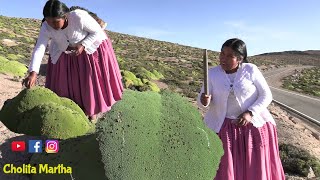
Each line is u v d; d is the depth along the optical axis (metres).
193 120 3.44
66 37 5.14
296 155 9.20
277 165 4.14
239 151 4.01
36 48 5.11
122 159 3.07
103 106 5.40
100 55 5.32
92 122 5.46
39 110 4.88
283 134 12.77
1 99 7.68
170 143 3.24
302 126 17.56
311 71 102.56
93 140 3.81
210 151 3.36
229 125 4.06
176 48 106.94
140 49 81.56
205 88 4.00
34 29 75.75
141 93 3.50
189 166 3.22
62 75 5.42
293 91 46.91
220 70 4.11
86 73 5.30
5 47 36.31
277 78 72.00
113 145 3.10
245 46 4.00
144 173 3.09
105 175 3.29
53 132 4.69
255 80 4.02
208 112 4.25
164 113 3.41
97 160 3.64
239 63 4.06
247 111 3.97
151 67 41.59
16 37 52.47
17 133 4.87
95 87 5.34
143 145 3.15
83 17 5.05
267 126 4.12
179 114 3.43
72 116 4.89
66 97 5.45
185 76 40.72
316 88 54.19
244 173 4.00
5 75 13.52
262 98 4.00
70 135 4.75
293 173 8.44
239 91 4.00
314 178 7.93
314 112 25.39
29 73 4.99
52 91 5.50
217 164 3.39
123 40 98.06
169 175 3.15
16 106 5.29
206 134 3.41
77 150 3.82
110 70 5.46
